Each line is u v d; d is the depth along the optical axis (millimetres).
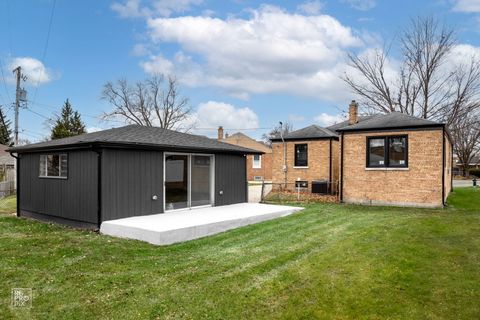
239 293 4871
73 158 9992
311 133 20016
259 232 8867
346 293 4859
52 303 4578
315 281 5270
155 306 4484
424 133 13125
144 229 7922
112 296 4785
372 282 5211
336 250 6848
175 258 6543
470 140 39594
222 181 12805
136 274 5621
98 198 9094
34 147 10945
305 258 6398
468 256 6355
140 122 41938
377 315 4250
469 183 30078
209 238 8305
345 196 14781
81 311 4359
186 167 11523
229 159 13156
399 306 4469
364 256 6418
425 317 4188
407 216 10828
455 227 8820
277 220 10625
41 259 6406
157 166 10469
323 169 19406
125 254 6781
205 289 5008
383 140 13992
